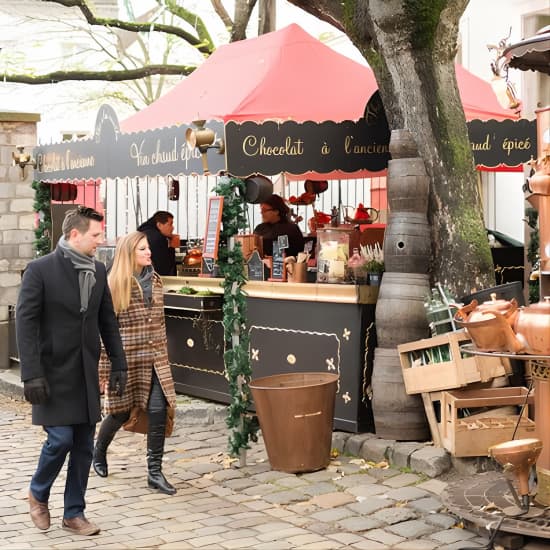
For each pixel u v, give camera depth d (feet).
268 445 22.52
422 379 22.25
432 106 23.70
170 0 51.96
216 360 29.53
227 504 20.16
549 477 17.51
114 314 19.15
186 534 18.15
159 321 21.65
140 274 21.65
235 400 23.30
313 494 20.54
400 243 23.17
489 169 30.91
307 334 25.44
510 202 38.78
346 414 24.39
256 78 28.09
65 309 17.87
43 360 17.83
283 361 26.13
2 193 39.22
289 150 24.47
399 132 23.66
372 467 22.22
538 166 17.60
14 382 35.17
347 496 20.24
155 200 50.47
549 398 17.53
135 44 73.87
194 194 49.21
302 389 21.97
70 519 18.33
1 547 17.51
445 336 21.84
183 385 30.81
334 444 23.97
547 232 17.47
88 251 18.22
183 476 22.47
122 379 19.06
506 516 17.01
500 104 30.19
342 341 24.54
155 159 25.55
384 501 19.70
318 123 25.00
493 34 39.04
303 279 26.17
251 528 18.47
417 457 21.66
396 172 23.35
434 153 23.59
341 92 27.73
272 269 27.25
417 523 18.30
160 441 21.33
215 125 23.52
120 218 49.67
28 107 80.23
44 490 18.31
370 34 24.47
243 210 23.90
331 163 25.38
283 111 26.63
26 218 39.47
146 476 22.56
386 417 23.07
